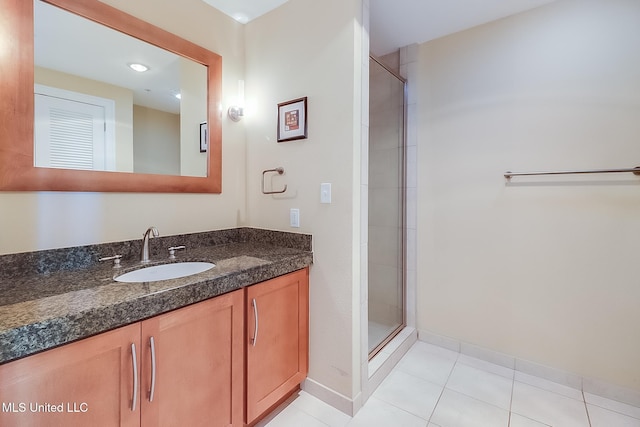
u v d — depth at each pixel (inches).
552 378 71.8
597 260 66.3
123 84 57.0
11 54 44.1
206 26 70.3
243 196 79.7
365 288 65.2
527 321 74.9
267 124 74.3
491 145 78.4
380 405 64.1
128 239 58.8
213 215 73.2
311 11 65.2
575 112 67.5
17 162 44.9
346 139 60.4
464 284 83.9
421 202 90.5
